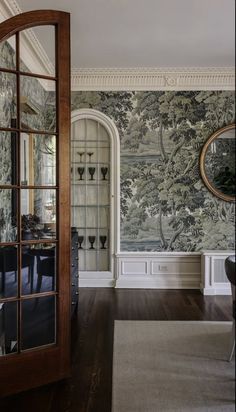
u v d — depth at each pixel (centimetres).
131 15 353
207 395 246
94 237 538
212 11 345
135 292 506
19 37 259
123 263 530
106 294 496
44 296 267
